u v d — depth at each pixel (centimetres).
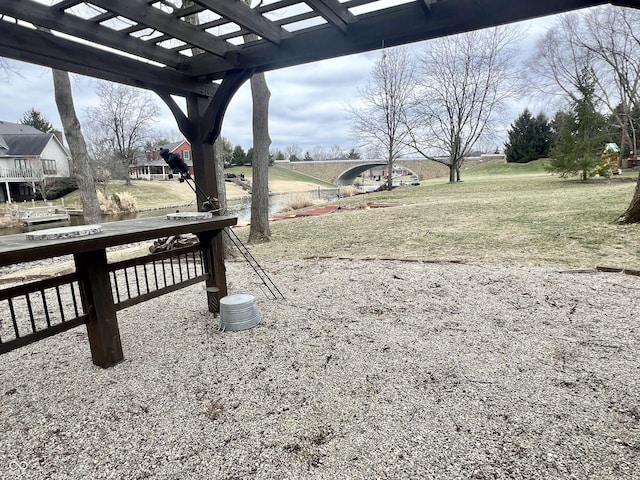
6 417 209
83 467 167
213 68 347
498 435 174
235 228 1070
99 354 260
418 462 160
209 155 378
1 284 553
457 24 258
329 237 777
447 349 263
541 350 254
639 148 2473
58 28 254
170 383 236
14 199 2631
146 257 290
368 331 302
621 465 153
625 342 258
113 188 2769
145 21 257
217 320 350
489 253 528
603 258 455
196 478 157
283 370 246
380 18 280
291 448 172
